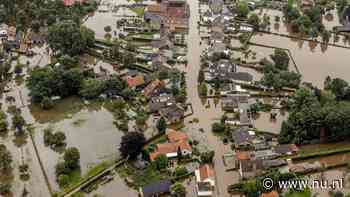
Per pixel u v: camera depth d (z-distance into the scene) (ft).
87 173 654.94
